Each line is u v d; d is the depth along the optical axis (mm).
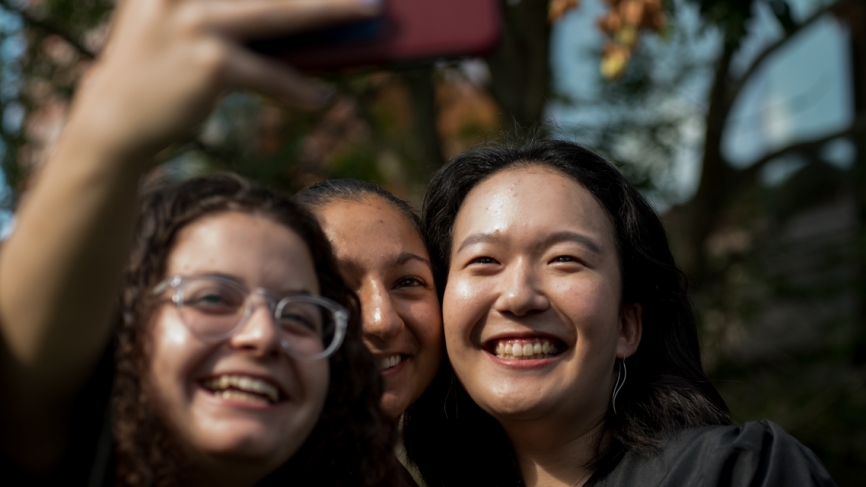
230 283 1548
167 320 1520
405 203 2713
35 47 6805
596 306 2316
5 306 1229
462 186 2570
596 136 7066
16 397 1298
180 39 1093
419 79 7078
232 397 1523
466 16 1073
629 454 2365
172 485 1499
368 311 2391
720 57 6992
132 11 1117
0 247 1310
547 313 2311
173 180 1760
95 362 1368
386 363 2432
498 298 2330
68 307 1230
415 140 7328
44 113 6855
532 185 2430
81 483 1459
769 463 2107
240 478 1543
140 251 1587
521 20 6543
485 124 8430
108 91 1120
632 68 7473
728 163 7652
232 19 1073
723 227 8383
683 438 2322
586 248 2354
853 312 8414
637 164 7133
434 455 2727
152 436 1501
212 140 7180
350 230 2449
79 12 6895
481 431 2664
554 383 2311
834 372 7820
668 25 5098
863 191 8758
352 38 1082
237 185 1722
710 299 7562
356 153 7379
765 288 8062
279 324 1577
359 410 1867
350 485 1852
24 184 6262
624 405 2451
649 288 2549
